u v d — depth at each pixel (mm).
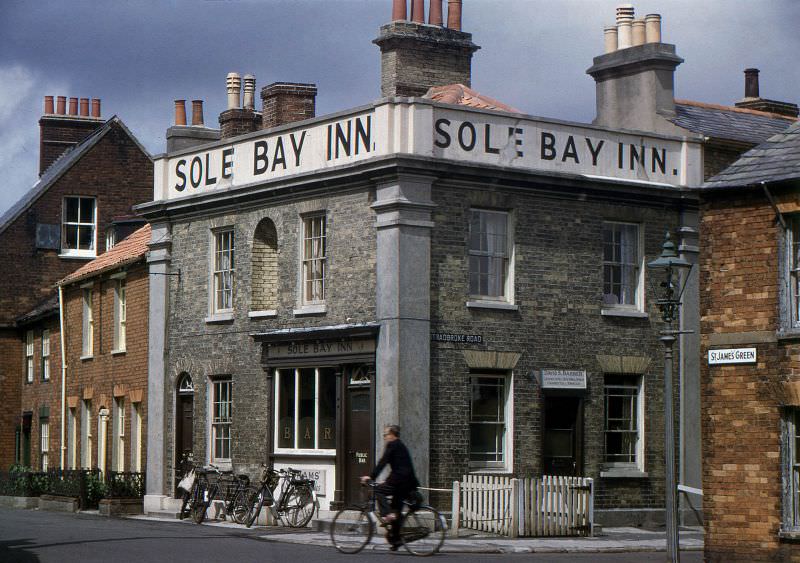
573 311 28719
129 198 48344
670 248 21328
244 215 31016
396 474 21359
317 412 28609
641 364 29422
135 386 35375
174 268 33188
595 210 29188
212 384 31750
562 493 25719
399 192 26734
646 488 29234
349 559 20203
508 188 28016
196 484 30047
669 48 32281
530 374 28047
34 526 26906
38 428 44875
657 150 30156
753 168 20438
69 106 53281
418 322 26703
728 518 20031
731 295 20297
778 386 19625
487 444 27750
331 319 28297
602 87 33250
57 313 43000
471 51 33031
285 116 33906
